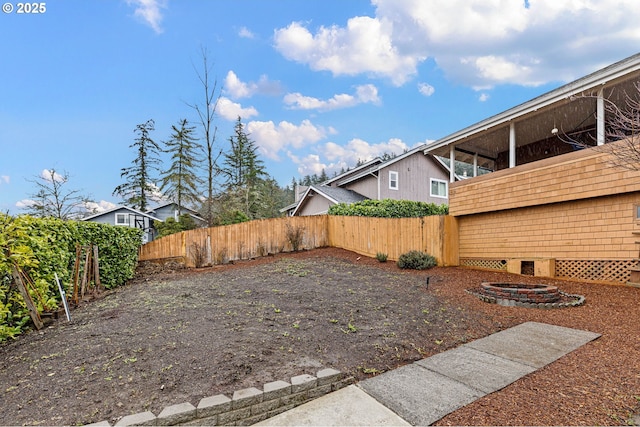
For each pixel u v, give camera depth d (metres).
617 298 5.84
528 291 5.91
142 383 2.98
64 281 5.85
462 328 4.96
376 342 4.28
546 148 11.80
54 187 17.97
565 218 7.66
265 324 4.65
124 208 26.50
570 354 3.90
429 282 7.90
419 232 10.54
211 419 2.62
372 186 19.77
